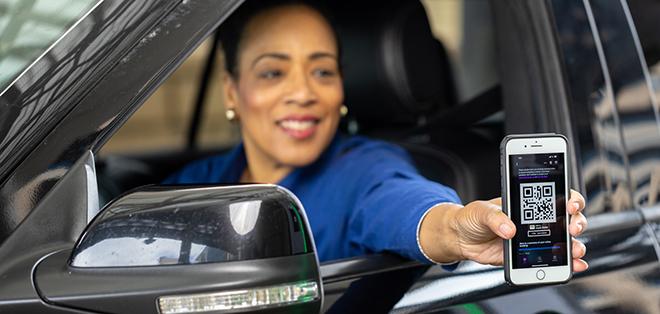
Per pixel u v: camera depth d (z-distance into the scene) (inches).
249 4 83.0
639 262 71.9
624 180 74.7
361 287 60.3
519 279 55.8
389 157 79.8
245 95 84.0
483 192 88.7
